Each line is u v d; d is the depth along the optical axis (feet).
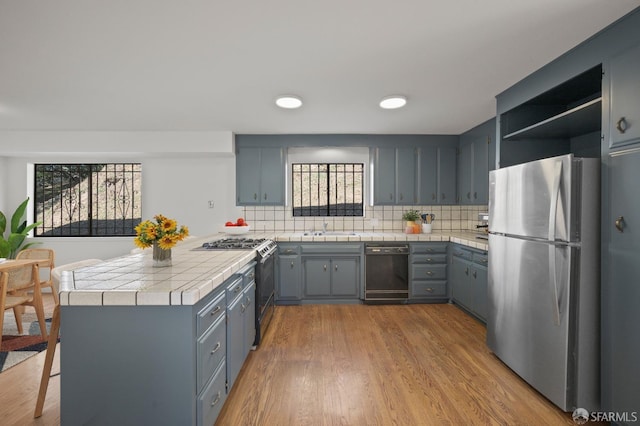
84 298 4.41
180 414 4.48
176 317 4.50
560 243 5.84
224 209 14.66
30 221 14.60
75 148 12.88
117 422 4.50
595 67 5.93
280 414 5.95
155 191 14.64
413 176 13.78
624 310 5.22
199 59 6.79
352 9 5.08
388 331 9.92
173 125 12.20
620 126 5.30
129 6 4.97
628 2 4.89
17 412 6.05
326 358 8.14
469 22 5.45
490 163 11.45
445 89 8.53
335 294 12.62
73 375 4.51
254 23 5.47
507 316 7.48
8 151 12.78
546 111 8.77
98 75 7.56
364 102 9.54
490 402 6.32
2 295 8.64
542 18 5.33
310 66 7.13
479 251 10.41
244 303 7.41
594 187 5.74
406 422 5.74
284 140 13.69
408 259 12.68
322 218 14.70
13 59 6.72
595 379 5.77
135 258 7.30
